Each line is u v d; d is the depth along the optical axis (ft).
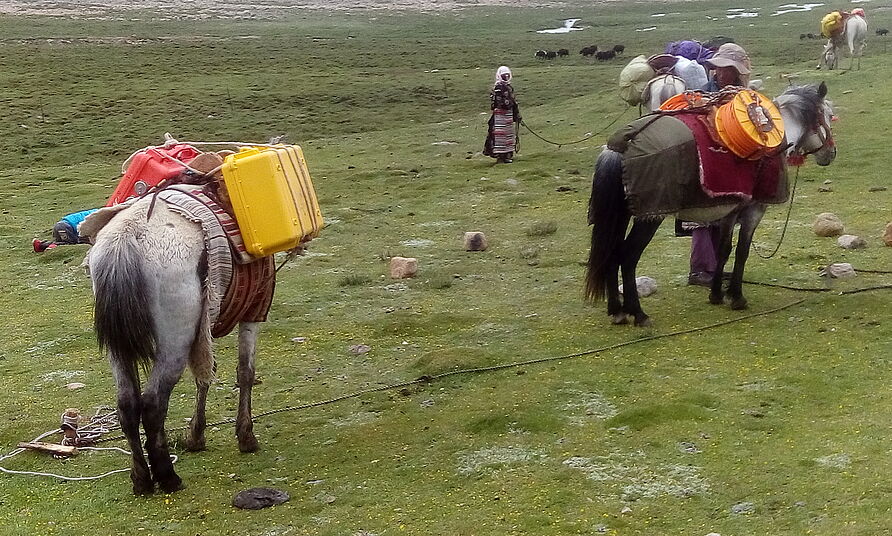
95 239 21.58
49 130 104.37
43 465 23.52
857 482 18.40
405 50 182.50
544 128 84.28
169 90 126.52
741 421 22.29
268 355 30.96
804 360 26.08
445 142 83.41
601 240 29.50
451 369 28.04
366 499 20.03
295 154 22.45
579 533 17.61
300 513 19.58
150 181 21.98
